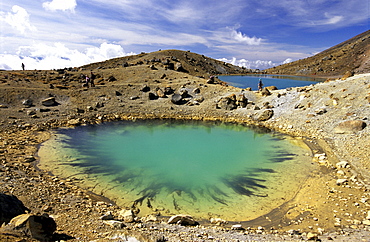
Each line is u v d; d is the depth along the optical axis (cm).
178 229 886
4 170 1327
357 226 932
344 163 1526
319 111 2502
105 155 1820
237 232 915
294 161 1705
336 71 8756
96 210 1012
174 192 1317
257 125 2753
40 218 598
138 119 2964
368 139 1745
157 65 6194
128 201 1220
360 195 1189
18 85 3403
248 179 1467
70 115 2812
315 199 1191
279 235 881
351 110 2283
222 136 2356
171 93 3778
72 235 670
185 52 10006
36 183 1232
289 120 2638
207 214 1116
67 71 5306
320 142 2023
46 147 1912
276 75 9812
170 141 2186
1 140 1911
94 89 3666
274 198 1252
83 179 1437
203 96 3650
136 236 685
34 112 2694
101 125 2664
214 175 1522
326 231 910
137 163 1688
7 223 639
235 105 3259
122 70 5209
